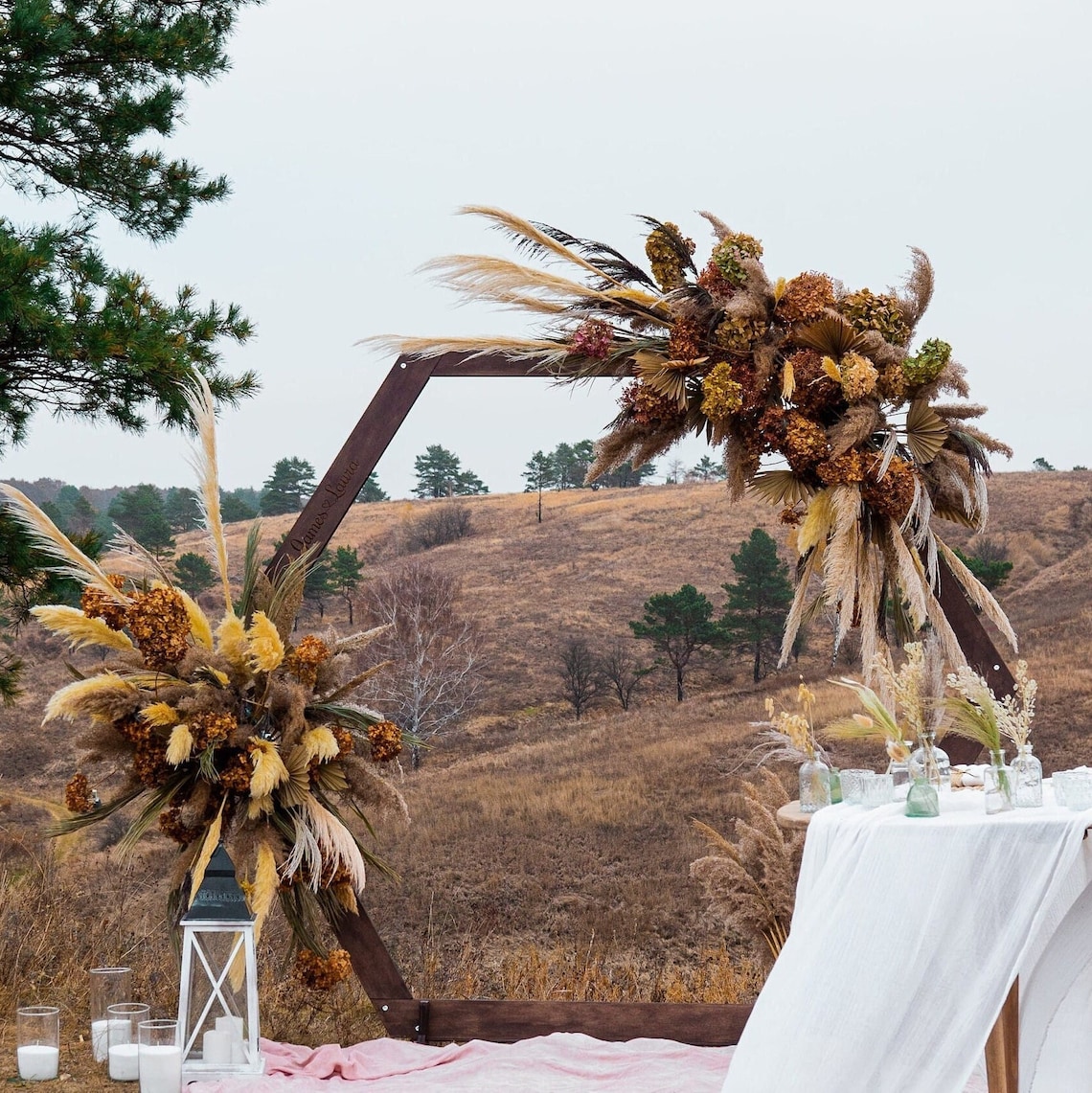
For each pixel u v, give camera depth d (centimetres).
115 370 802
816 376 423
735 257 431
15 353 796
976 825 254
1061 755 1698
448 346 441
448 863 1836
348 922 436
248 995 388
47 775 1948
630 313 444
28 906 532
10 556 780
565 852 1845
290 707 407
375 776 421
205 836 402
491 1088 372
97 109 893
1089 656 1853
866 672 411
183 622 405
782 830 451
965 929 250
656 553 3056
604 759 2195
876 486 418
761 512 3147
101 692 394
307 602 2933
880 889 257
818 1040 252
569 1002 430
